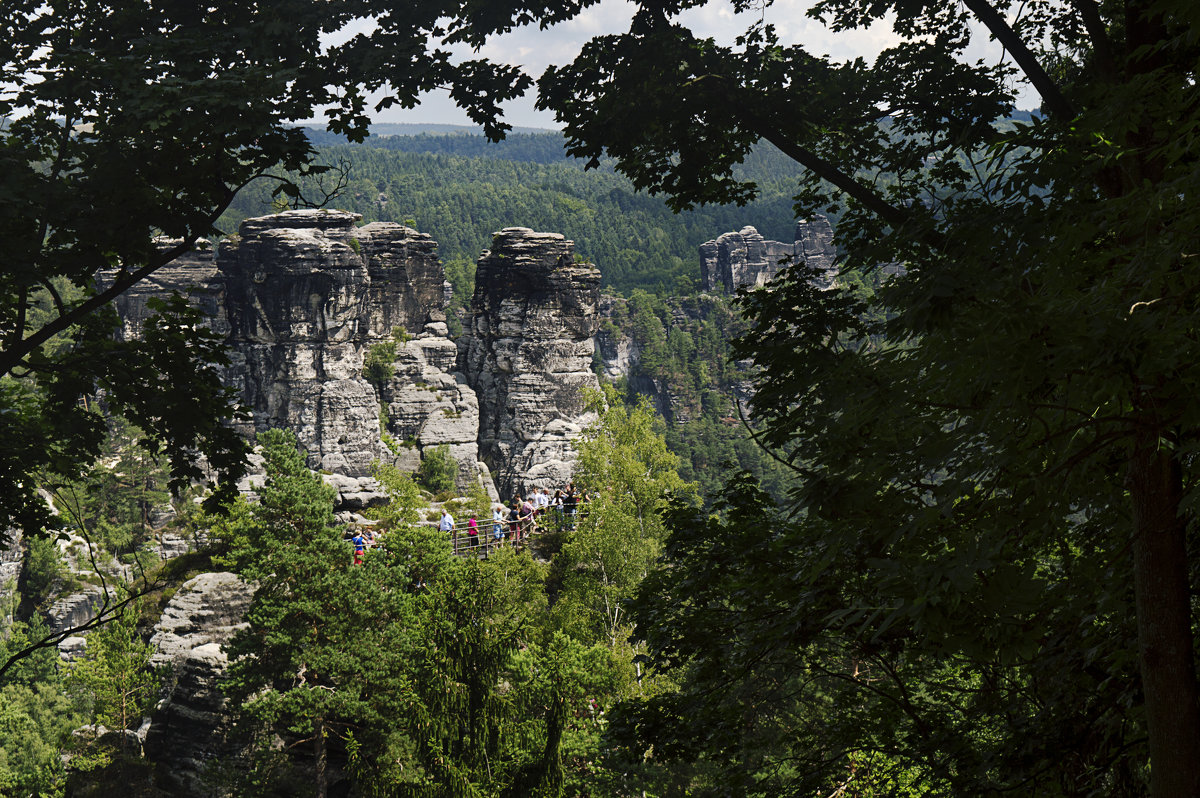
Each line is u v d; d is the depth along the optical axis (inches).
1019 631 216.5
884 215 496.4
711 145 585.0
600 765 1074.7
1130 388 195.5
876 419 233.6
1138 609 236.2
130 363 682.2
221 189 560.4
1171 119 229.6
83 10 554.6
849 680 368.8
